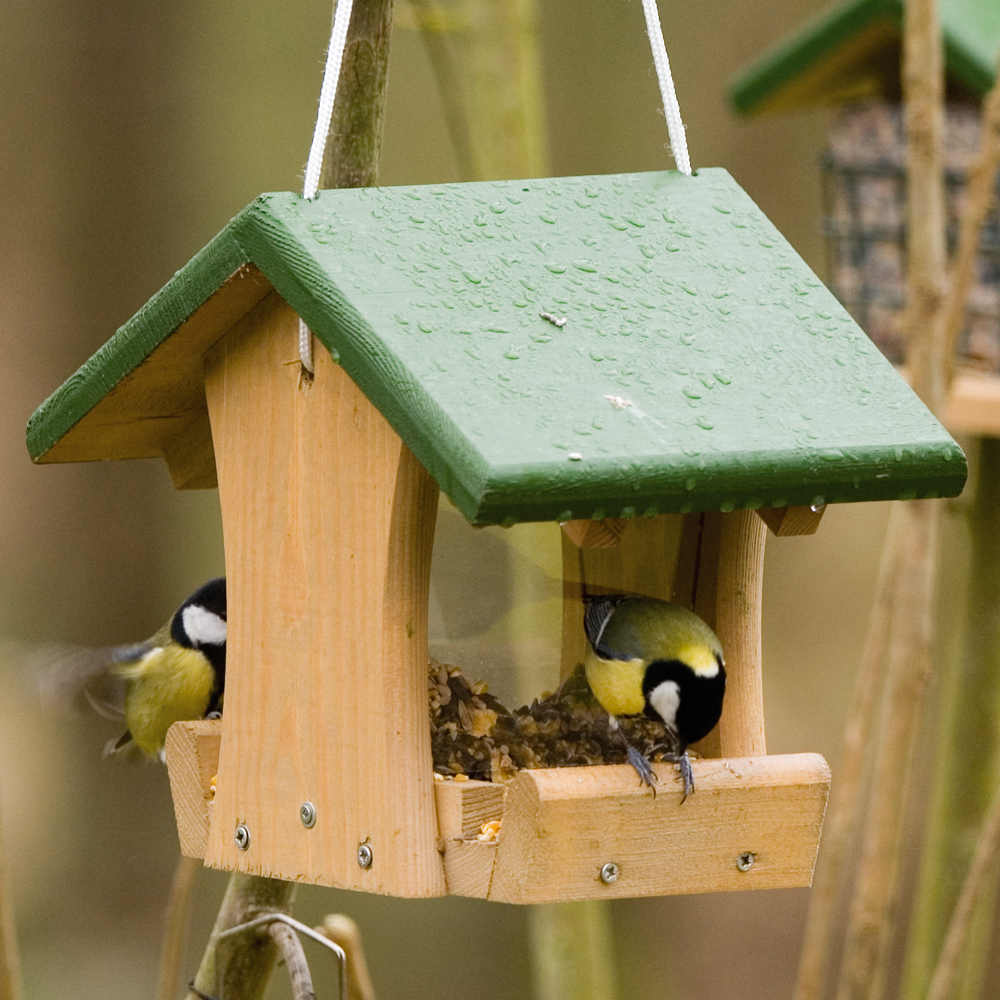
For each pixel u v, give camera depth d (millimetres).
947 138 11727
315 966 13312
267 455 6066
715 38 16531
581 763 6078
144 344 6316
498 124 8727
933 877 9820
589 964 9039
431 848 5555
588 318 5707
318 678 5816
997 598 9891
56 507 14461
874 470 5340
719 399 5453
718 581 6375
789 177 16297
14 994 6219
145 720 7469
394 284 5621
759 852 5719
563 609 6117
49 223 15430
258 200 5844
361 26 6977
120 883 13656
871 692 7262
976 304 11508
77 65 15688
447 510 5922
